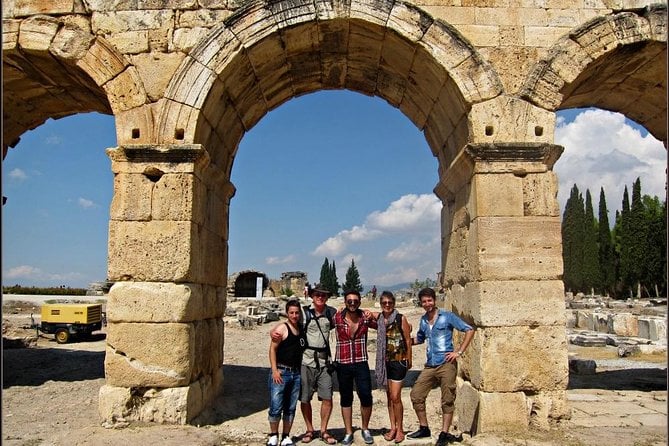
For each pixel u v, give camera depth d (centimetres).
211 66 884
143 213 849
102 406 805
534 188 853
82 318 2091
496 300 824
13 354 1580
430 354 790
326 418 776
